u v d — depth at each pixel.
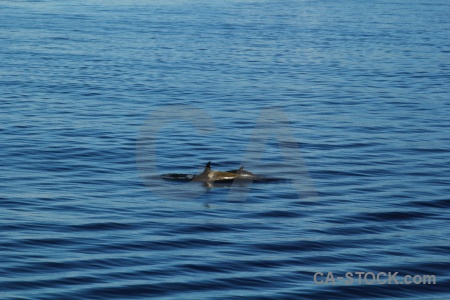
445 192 31.58
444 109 53.66
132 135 42.16
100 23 113.44
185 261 23.06
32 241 24.50
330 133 44.19
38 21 112.94
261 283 21.67
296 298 20.80
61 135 41.69
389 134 44.25
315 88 62.75
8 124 44.44
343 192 31.20
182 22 119.12
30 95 55.41
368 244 25.00
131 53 82.62
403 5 172.38
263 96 58.19
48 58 76.44
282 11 148.00
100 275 21.86
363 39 102.31
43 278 21.53
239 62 78.50
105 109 50.69
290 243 24.81
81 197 29.72
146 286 21.20
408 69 76.06
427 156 38.59
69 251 23.70
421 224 27.30
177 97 56.66
